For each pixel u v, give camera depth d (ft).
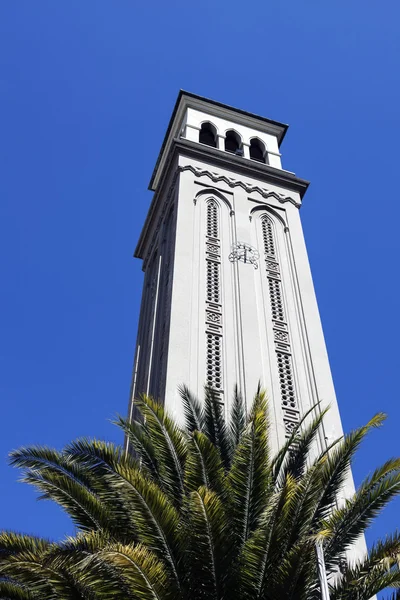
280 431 73.56
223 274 92.07
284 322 88.74
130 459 50.42
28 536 46.37
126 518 47.75
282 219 107.76
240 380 77.66
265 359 81.87
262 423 49.16
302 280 96.07
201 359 78.33
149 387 85.71
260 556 42.93
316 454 71.72
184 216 98.94
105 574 41.29
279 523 43.75
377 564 44.73
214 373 77.56
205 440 48.65
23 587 44.65
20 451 51.52
